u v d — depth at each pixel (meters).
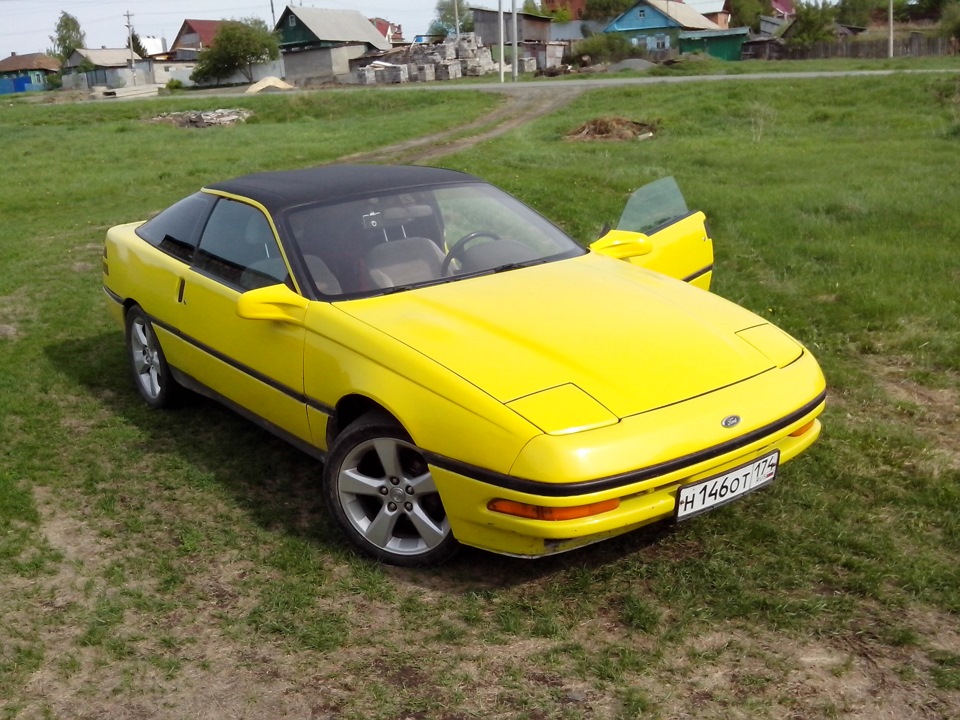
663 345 3.46
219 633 3.13
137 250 5.27
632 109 30.44
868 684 2.74
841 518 3.69
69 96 65.00
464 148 22.91
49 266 9.55
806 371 3.57
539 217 4.82
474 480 3.08
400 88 45.41
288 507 4.04
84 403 5.42
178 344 4.82
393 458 3.39
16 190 17.73
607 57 62.25
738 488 3.30
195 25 93.00
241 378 4.29
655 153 19.38
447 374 3.23
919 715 2.61
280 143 25.62
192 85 70.81
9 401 5.44
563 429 2.99
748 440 3.21
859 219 10.35
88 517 4.00
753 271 8.02
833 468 4.11
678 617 3.11
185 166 20.91
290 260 4.04
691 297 4.01
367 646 3.03
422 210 4.48
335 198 4.40
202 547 3.71
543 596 3.27
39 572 3.55
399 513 3.46
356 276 4.00
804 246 8.76
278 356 3.96
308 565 3.52
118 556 3.68
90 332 6.93
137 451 4.70
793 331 6.28
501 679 2.83
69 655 3.04
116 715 2.75
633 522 3.06
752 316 3.92
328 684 2.85
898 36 68.50
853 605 3.11
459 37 62.97
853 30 78.06
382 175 4.79
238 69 68.81
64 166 21.95
